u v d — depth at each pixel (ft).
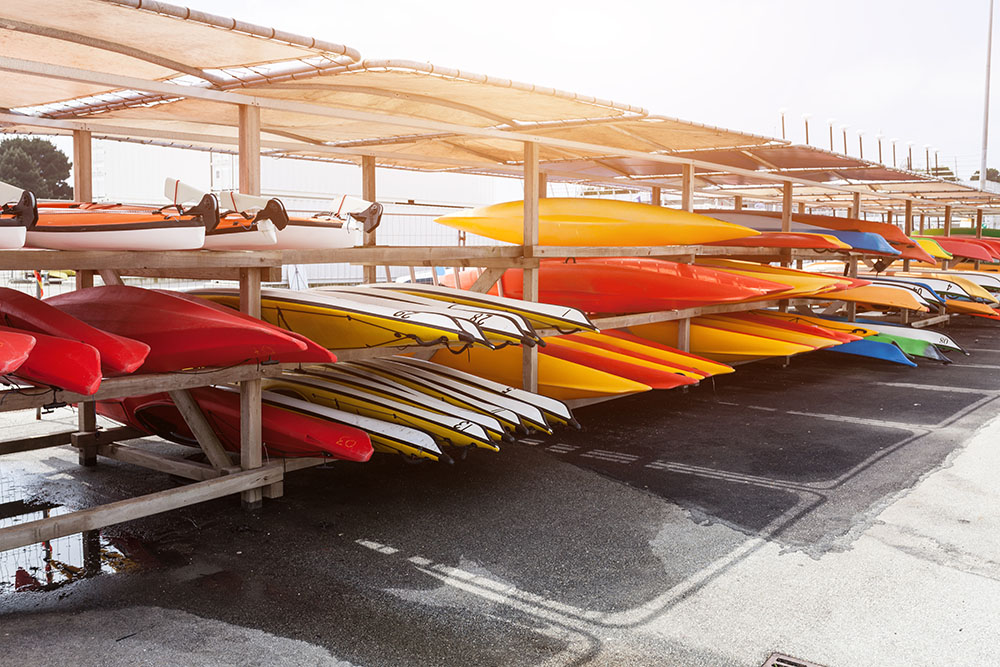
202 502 14.39
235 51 13.51
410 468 16.53
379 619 9.98
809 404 23.30
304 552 12.12
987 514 13.76
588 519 13.60
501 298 19.34
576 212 24.85
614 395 21.27
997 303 42.63
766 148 25.40
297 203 58.49
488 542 12.54
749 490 15.15
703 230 24.32
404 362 18.94
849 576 11.27
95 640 9.42
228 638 9.48
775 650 9.22
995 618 9.98
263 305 17.16
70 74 11.94
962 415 21.71
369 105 18.58
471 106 18.76
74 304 15.55
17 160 199.41
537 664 8.93
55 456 17.53
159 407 16.46
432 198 69.41
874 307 38.32
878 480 15.75
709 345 27.07
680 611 10.20
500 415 16.17
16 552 12.05
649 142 24.35
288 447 14.87
